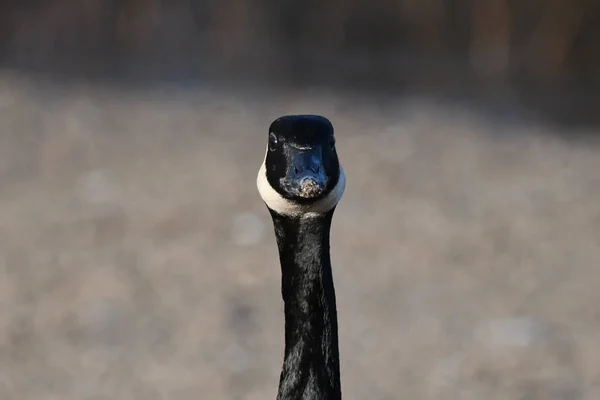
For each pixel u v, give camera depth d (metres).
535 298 17.75
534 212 22.67
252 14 44.84
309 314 7.68
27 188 23.62
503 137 30.17
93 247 19.80
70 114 30.70
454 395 14.16
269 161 7.61
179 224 21.12
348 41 43.28
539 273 18.94
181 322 16.58
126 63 40.44
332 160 7.54
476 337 16.14
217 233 20.62
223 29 45.12
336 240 20.52
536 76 38.44
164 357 15.39
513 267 19.25
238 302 17.33
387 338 16.12
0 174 24.61
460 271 19.08
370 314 17.02
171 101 33.88
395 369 15.04
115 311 16.91
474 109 34.00
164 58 41.75
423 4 40.75
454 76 39.12
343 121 31.45
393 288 18.12
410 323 16.70
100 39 44.72
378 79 38.50
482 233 21.08
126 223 21.16
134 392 14.23
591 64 37.88
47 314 16.75
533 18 38.69
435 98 35.72
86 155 26.48
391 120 31.83
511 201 23.50
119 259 19.14
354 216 22.11
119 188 23.70
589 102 34.94
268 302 17.34
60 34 44.44
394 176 25.39
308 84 37.62
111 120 30.48
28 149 26.73
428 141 29.16
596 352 15.49
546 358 15.31
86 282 18.00
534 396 14.11
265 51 43.44
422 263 19.31
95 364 15.18
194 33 45.19
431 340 16.05
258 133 29.78
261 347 15.78
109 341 15.96
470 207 22.98
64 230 20.64
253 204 22.58
